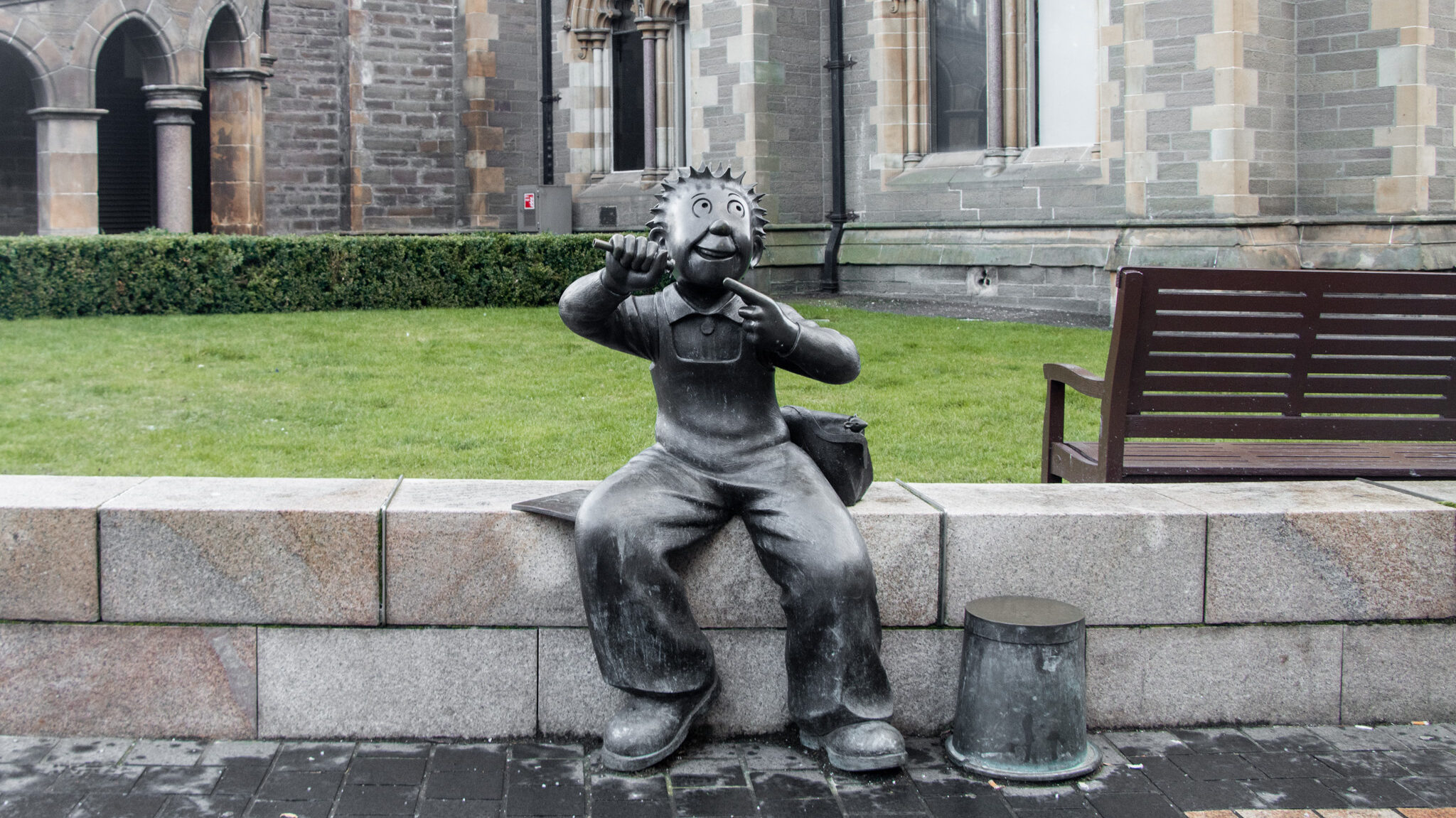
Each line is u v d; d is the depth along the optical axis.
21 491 3.62
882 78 16.44
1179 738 3.61
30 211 21.52
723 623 3.55
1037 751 3.30
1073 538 3.60
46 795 3.16
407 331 11.88
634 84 20.17
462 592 3.52
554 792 3.22
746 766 3.39
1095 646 3.64
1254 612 3.66
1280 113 12.97
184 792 3.19
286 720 3.54
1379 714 3.73
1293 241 12.98
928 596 3.59
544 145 21.78
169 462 6.40
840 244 17.08
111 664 3.49
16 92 21.20
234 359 10.05
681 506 3.31
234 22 17.33
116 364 9.62
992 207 15.28
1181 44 12.84
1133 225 13.40
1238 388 4.30
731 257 3.30
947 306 14.92
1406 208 12.39
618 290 3.25
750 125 16.64
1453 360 4.35
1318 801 3.20
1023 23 15.21
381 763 3.39
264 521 3.47
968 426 7.32
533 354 10.40
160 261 13.26
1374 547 3.66
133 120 23.09
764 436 3.48
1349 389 4.36
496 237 14.98
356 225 21.88
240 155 17.59
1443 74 12.44
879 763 3.26
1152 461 4.36
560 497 3.55
